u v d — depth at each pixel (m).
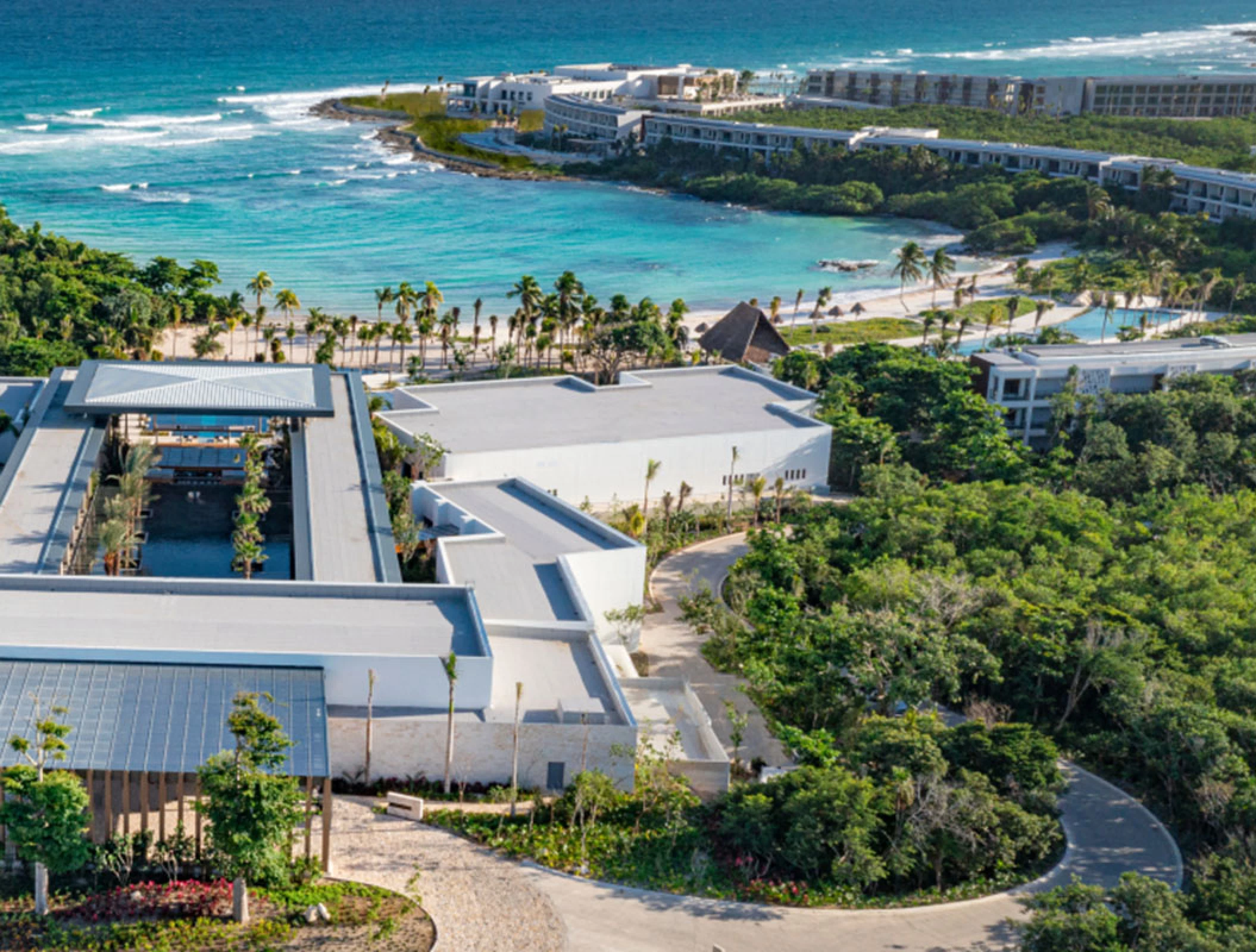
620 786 97.31
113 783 82.31
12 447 152.38
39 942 74.31
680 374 190.38
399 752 95.38
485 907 81.56
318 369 164.50
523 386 180.62
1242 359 199.38
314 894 80.62
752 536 140.88
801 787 90.62
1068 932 76.19
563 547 129.25
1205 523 146.75
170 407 146.88
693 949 79.38
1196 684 108.81
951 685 108.75
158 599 104.38
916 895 86.88
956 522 141.25
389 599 108.94
